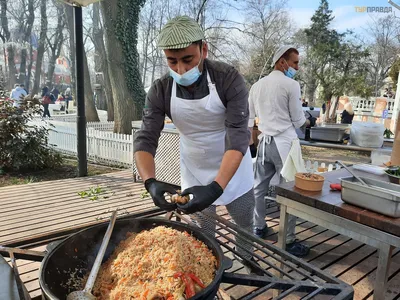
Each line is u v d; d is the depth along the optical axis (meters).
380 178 2.10
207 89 1.48
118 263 0.99
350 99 12.40
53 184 4.82
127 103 8.84
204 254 1.02
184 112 1.54
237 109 1.41
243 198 1.88
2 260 1.02
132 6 8.65
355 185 1.55
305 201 1.74
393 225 1.37
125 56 8.70
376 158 3.54
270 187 3.72
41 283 0.80
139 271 0.93
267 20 15.35
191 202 1.11
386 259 1.43
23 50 21.88
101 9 8.47
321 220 1.69
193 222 1.53
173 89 1.51
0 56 21.53
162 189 1.23
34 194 4.30
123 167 6.34
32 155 5.71
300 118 2.59
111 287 0.93
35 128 6.01
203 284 0.90
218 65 1.47
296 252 2.57
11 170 5.80
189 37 1.21
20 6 20.56
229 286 2.11
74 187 4.66
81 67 5.05
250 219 1.95
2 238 2.97
